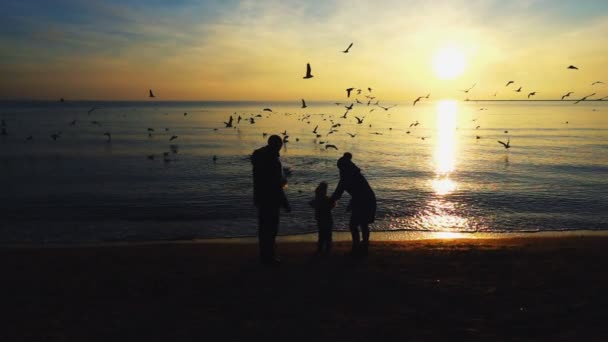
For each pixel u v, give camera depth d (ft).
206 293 25.95
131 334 19.89
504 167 133.08
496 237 56.39
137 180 107.55
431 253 37.09
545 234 58.34
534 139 238.07
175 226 62.64
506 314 21.93
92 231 60.08
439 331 19.83
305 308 23.22
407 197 85.56
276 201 30.96
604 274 29.81
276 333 19.83
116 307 23.62
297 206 75.72
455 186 99.35
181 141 231.91
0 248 51.24
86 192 90.99
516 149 189.16
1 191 92.43
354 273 30.12
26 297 25.50
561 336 18.95
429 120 488.02
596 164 137.28
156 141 230.27
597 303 23.38
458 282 27.94
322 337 19.31
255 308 23.25
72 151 180.65
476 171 124.88
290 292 25.96
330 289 26.48
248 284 27.63
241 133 291.79
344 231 58.54
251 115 580.30
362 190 34.06
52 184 101.30
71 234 58.44
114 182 104.63
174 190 93.40
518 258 35.12
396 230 60.54
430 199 83.56
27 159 153.58
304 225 61.87
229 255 37.76
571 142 218.59
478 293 25.57
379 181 107.45
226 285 27.50
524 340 18.66
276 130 321.11
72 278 29.78
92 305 23.98
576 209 74.23
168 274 30.45
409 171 125.70
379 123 427.74
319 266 32.09
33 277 30.12
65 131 292.81
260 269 31.37
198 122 421.59
